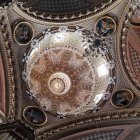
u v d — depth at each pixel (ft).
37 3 50.72
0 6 47.65
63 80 62.59
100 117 55.31
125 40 54.54
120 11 52.13
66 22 53.21
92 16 52.75
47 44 58.03
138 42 55.52
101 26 53.88
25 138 45.06
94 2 51.42
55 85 62.28
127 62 55.31
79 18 52.80
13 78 53.57
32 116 55.36
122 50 55.11
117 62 55.83
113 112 55.26
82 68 61.41
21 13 50.57
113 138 54.24
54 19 52.49
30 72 57.98
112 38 54.80
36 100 56.59
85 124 55.31
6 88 52.90
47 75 62.34
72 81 62.59
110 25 53.57
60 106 60.13
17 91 54.29
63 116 56.24
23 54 54.03
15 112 53.93
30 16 51.44
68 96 61.26
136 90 54.95
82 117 55.83
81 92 60.70
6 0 47.50
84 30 54.60
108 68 56.75
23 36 53.01
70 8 52.11
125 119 54.54
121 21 52.90
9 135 43.73
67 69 62.90
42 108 56.39
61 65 62.90
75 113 56.59
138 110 54.34
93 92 59.21
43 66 61.11
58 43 59.26
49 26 53.47
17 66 53.93
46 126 55.52
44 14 51.80
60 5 51.80
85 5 51.90
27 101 55.21
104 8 51.72
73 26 54.03
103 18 53.06
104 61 57.06
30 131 46.55
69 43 59.41
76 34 55.93
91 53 58.65
